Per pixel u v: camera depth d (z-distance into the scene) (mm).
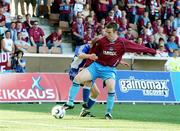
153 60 79438
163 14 91750
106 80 43000
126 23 84562
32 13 88500
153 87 67062
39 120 39594
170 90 67750
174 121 43062
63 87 63938
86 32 79812
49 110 51344
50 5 87750
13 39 74375
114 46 42469
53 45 78500
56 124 36500
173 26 89812
